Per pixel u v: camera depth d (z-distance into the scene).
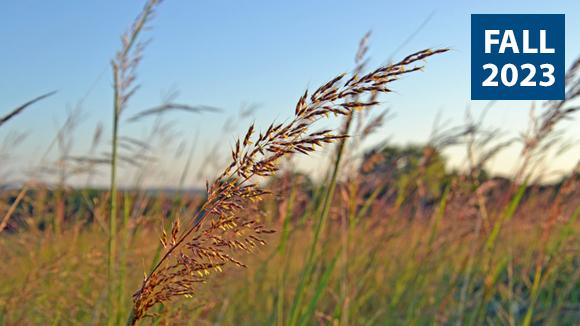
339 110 1.11
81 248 3.29
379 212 3.54
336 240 3.18
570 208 3.48
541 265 3.50
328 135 1.10
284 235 2.93
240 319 3.76
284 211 2.84
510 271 3.61
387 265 3.96
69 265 3.04
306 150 1.11
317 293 2.70
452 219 3.52
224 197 1.15
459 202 3.41
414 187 3.60
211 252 1.16
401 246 3.96
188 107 3.02
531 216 3.72
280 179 2.76
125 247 2.67
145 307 1.24
